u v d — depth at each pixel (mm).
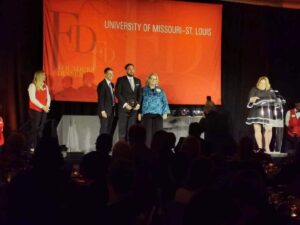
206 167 3205
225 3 11102
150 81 9422
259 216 2459
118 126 9312
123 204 2734
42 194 3068
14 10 9469
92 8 9906
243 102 11312
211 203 2443
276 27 11484
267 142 10305
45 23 9578
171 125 10344
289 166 4438
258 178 3029
